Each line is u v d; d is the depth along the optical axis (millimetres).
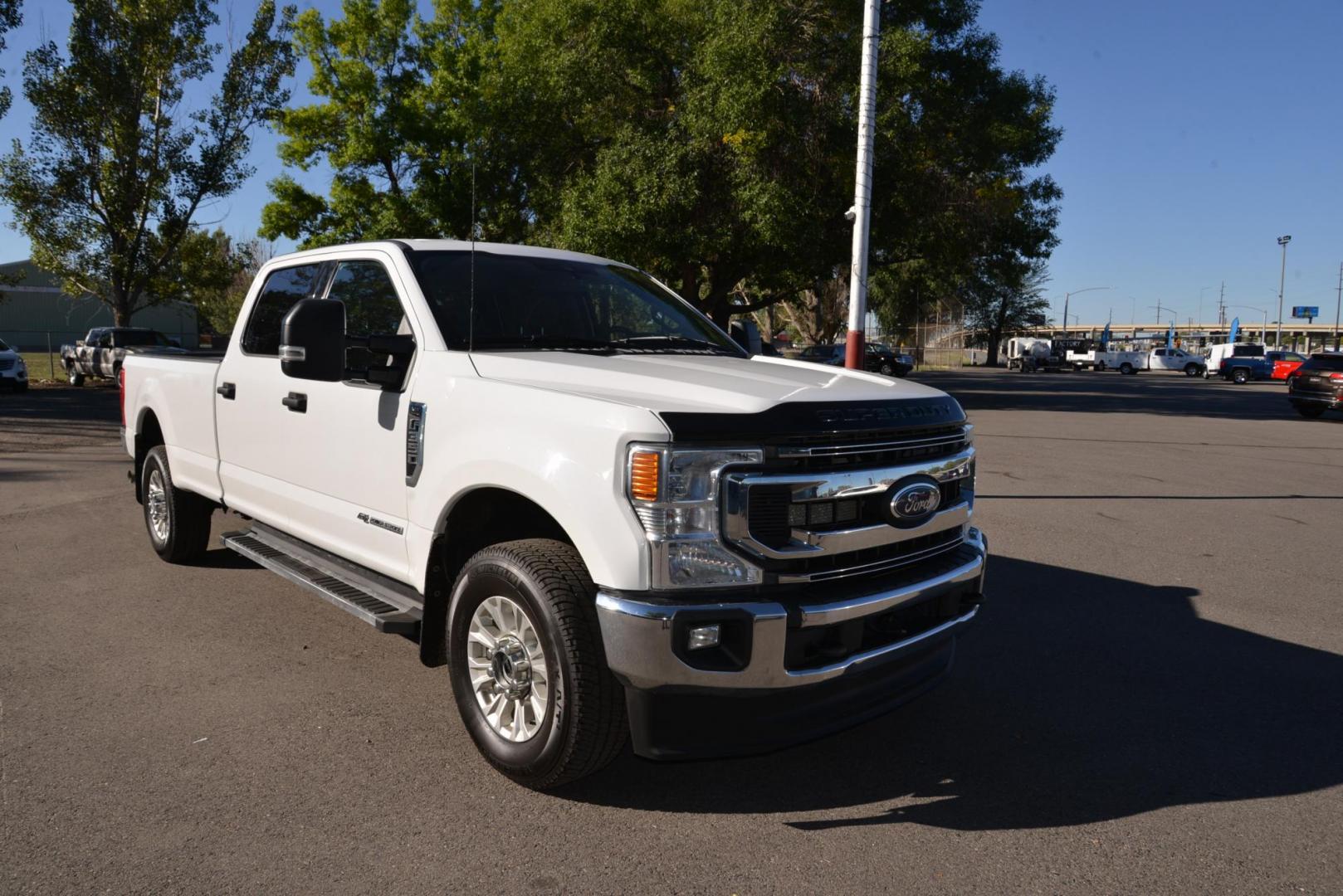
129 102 27188
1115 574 6613
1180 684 4516
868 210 8500
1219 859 2963
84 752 3574
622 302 4543
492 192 25797
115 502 8633
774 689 2951
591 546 2955
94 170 27625
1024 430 17703
